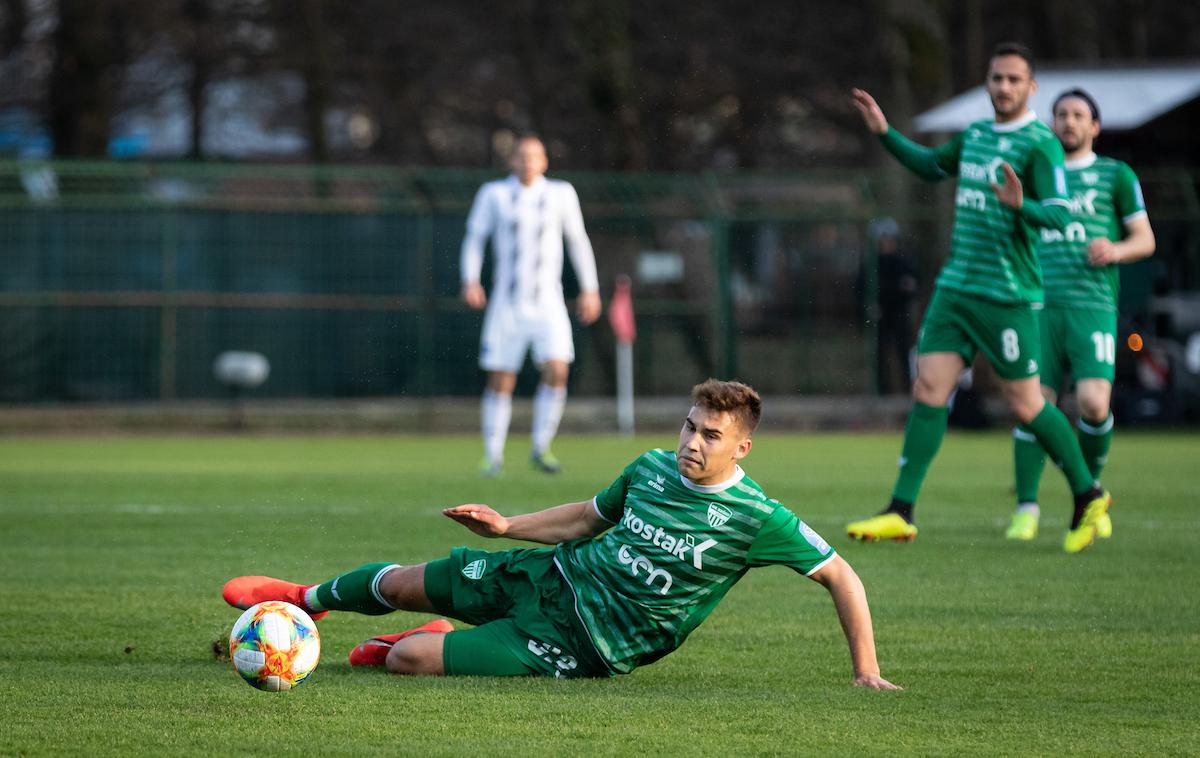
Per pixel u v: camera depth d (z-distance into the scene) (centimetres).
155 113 11600
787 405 7300
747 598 2352
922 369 2909
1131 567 2692
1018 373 2877
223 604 2214
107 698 1587
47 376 6812
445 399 7075
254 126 12600
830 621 2145
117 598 2267
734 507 1662
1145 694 1664
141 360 6869
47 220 6800
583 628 1691
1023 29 11156
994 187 2658
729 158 11012
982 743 1433
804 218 7262
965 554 2866
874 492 4066
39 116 10419
